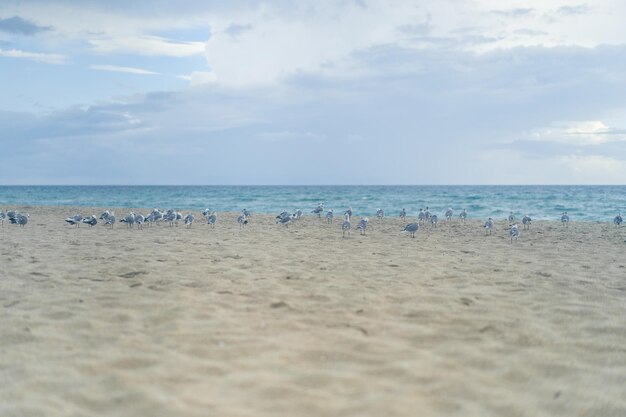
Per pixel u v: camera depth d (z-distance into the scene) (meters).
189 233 21.06
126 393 4.79
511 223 26.38
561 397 4.87
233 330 6.71
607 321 7.45
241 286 9.48
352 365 5.55
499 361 5.80
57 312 7.56
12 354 5.83
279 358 5.72
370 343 6.28
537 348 6.27
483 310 7.99
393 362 5.66
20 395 4.76
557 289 9.64
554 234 21.95
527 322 7.35
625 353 6.12
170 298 8.38
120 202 64.69
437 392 4.92
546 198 68.62
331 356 5.81
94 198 79.25
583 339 6.62
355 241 18.47
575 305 8.39
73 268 11.29
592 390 5.04
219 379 5.12
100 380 5.10
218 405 4.54
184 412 4.39
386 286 9.73
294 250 15.34
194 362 5.56
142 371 5.31
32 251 14.23
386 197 75.94
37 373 5.27
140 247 15.48
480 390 4.99
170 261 12.41
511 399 4.80
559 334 6.83
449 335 6.70
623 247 17.03
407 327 7.02
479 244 17.86
